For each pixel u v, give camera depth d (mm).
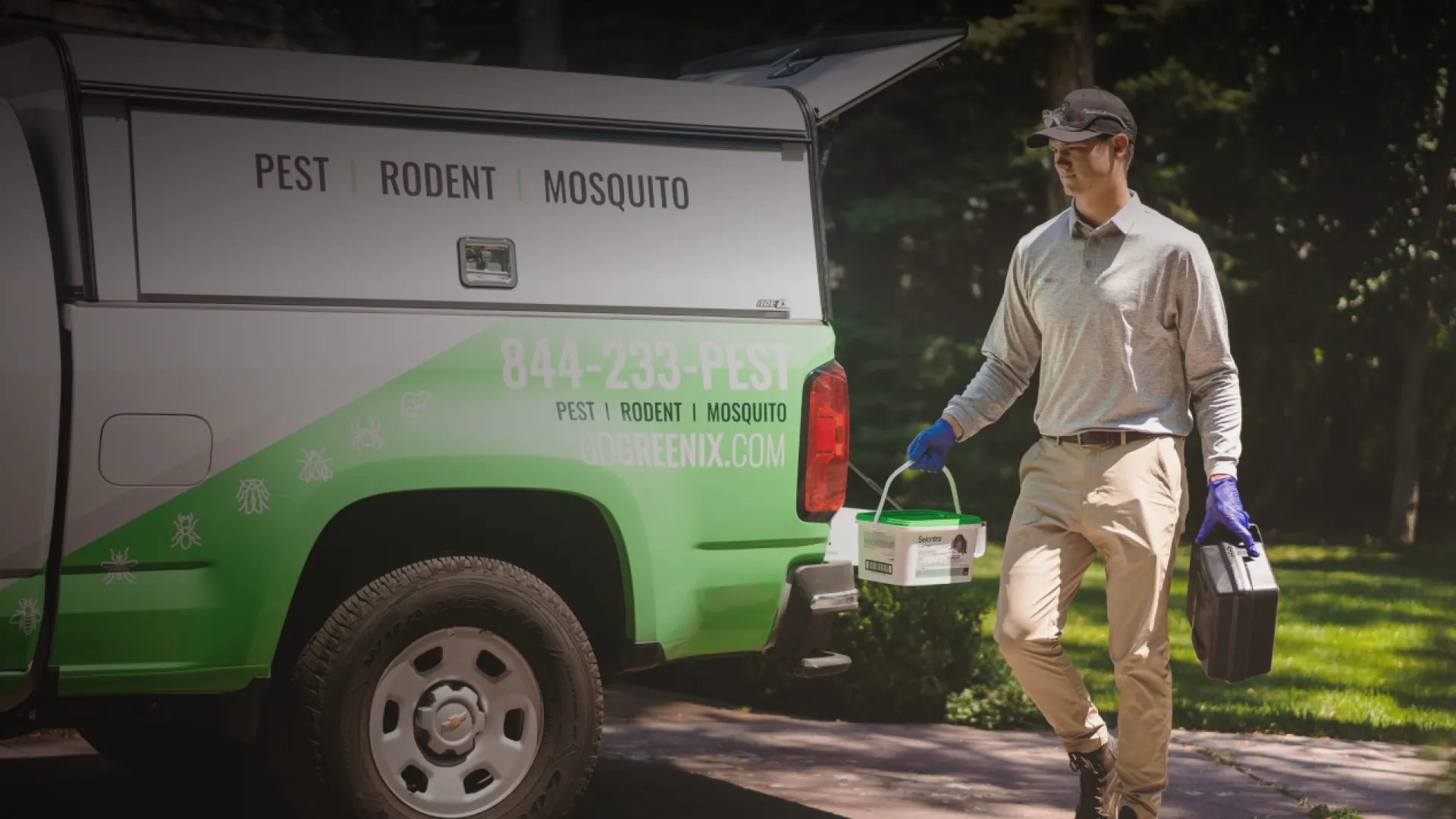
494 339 4277
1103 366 4246
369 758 4176
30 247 3852
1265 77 20562
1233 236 20375
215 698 4246
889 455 18000
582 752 4453
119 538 3855
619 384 4422
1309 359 21250
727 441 4570
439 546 4617
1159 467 4238
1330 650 11367
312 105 4180
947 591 7539
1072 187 4250
